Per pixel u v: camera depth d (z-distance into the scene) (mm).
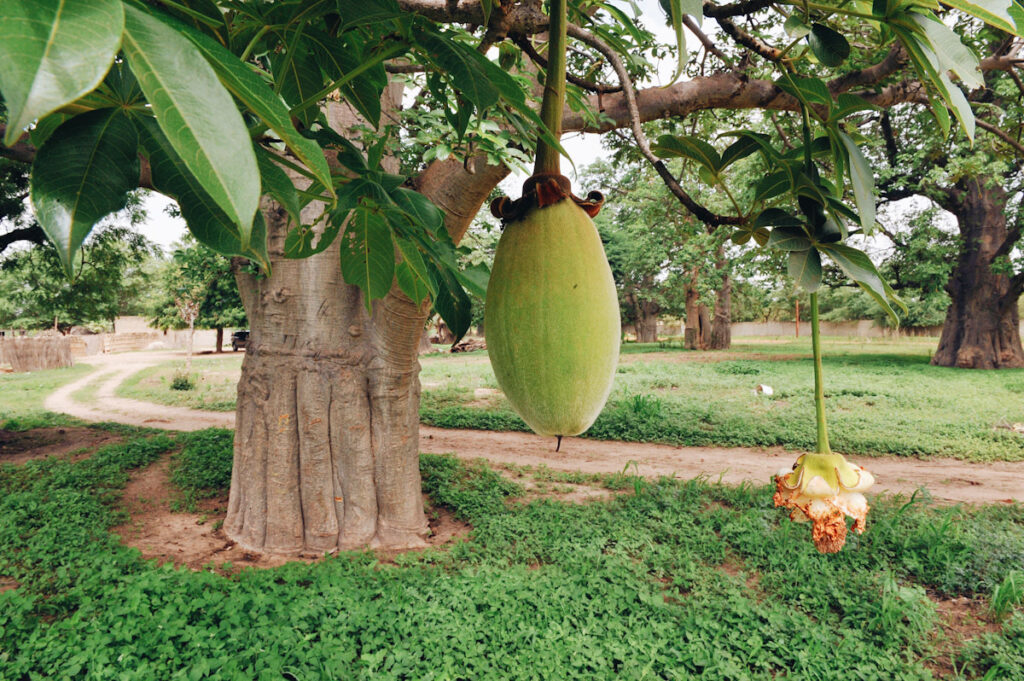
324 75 1378
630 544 6238
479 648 4301
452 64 993
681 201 1191
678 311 41969
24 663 3838
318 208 6113
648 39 1568
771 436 11719
